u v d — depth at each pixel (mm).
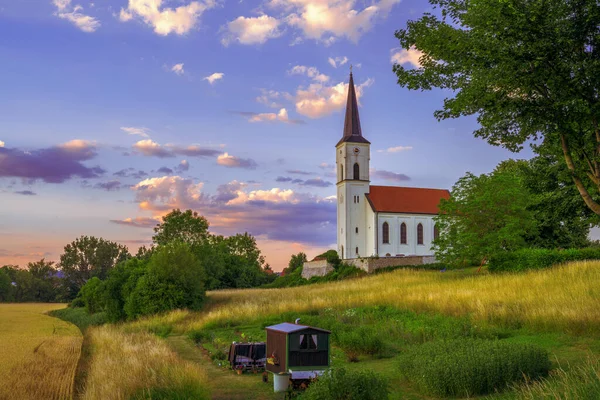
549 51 14164
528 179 45375
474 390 12984
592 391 9641
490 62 15273
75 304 91625
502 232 43750
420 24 17812
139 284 47812
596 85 14484
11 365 24266
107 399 13383
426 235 91188
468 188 48375
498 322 22281
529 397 10742
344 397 11398
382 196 91875
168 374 14711
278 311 35219
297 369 14883
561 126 15430
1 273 148625
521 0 14266
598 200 28750
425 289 35125
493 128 18641
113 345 24656
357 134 94125
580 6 14422
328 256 81875
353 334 21156
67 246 145000
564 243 53156
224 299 53969
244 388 15836
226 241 122000
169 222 79812
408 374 14727
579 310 20297
